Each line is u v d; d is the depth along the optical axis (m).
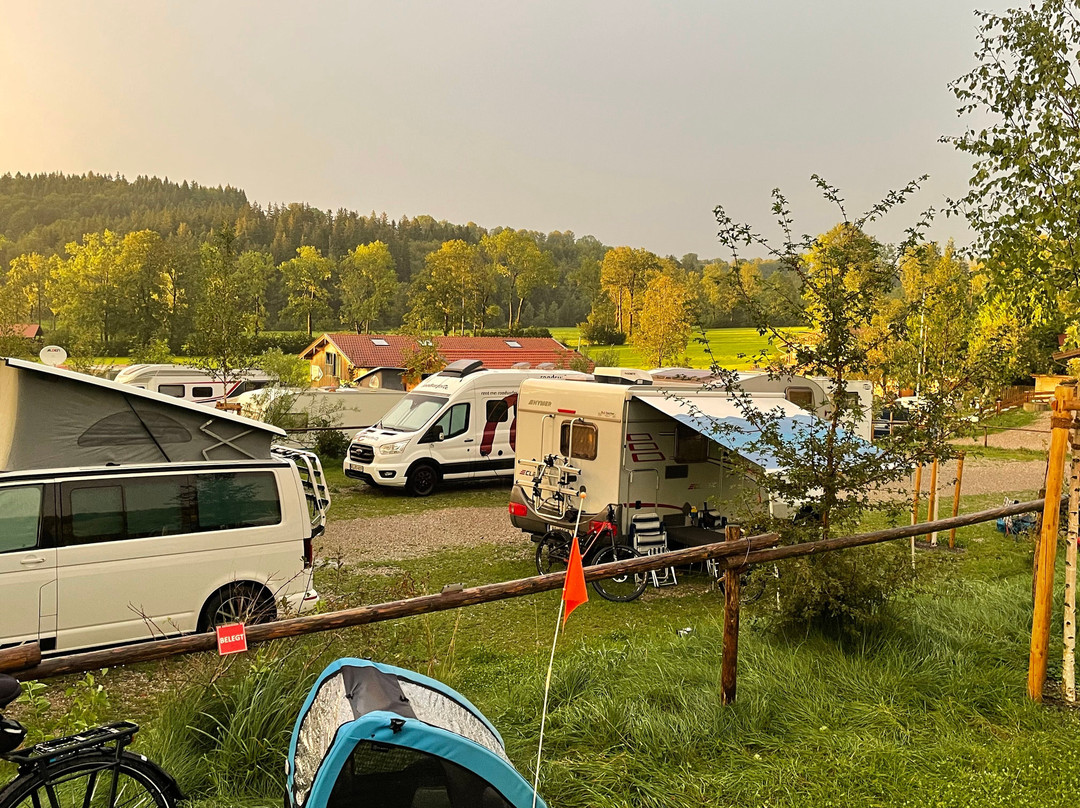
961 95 9.23
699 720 5.63
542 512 12.09
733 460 8.70
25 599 7.06
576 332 128.88
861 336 7.55
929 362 9.07
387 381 42.03
